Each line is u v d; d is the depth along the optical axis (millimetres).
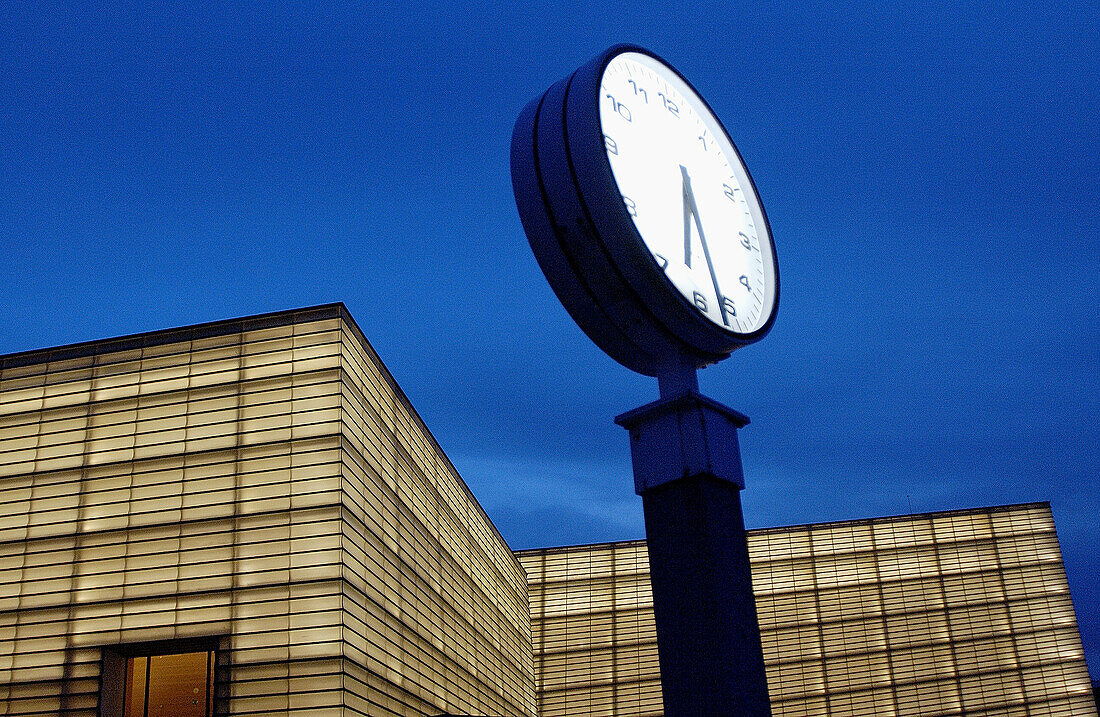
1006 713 59719
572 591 62906
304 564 27344
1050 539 64438
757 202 6625
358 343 31547
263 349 30203
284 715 25922
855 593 62250
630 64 5816
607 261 5230
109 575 28125
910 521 64375
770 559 63156
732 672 4566
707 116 6488
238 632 27000
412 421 36656
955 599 62281
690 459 5070
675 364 5488
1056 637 61844
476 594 44906
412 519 35094
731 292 5902
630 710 59375
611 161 5234
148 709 27594
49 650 27500
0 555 28766
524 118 5707
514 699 52281
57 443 29938
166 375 30344
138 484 29078
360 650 27797
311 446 28641
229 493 28578
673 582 4902
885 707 59438
